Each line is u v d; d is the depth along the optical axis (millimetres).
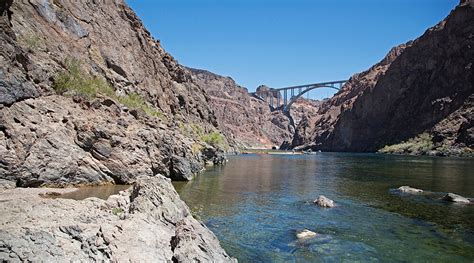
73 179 21484
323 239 14414
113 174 23469
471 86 100562
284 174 40312
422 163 56750
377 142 128625
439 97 109250
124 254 9031
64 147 21562
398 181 33344
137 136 27203
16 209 11328
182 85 91188
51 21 33531
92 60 38594
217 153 53250
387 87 138875
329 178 36156
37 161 19500
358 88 186375
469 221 17438
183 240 10461
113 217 12273
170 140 31828
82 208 12930
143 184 14828
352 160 70688
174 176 30422
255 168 48219
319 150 165000
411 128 113188
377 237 14750
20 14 28328
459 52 109125
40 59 25969
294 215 18609
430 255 12617
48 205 12508
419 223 17078
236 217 17906
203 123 92875
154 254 9500
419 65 127875
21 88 20484
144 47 62375
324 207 20766
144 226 10969
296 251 12914
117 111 28719
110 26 49375
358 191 27125
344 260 12062
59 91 25047
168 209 13352
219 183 30219
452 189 27844
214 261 9945
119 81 43281
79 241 9039
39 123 20844
